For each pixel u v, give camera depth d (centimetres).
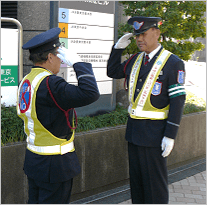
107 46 408
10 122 303
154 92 252
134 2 438
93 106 399
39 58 199
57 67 206
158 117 255
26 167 207
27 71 392
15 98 351
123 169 366
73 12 365
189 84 1031
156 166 259
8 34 337
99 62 401
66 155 201
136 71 266
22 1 381
